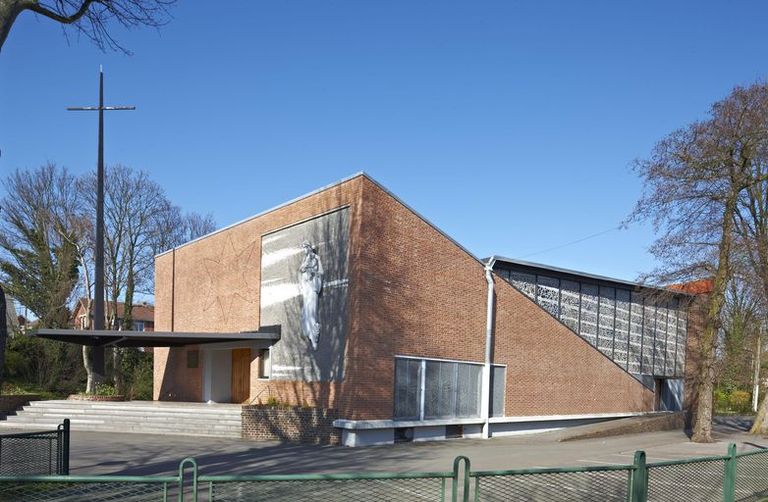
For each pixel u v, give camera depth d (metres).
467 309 21.80
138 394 33.62
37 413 23.14
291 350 21.12
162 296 30.61
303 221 21.20
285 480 5.38
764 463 9.25
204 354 27.14
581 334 28.61
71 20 9.75
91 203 38.50
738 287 22.64
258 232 23.72
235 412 21.14
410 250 20.02
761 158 20.36
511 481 6.60
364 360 18.31
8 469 9.53
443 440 20.47
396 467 14.16
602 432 23.14
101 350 28.20
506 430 23.00
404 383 19.42
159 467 13.70
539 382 24.39
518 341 23.72
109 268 38.88
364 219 18.70
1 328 8.26
